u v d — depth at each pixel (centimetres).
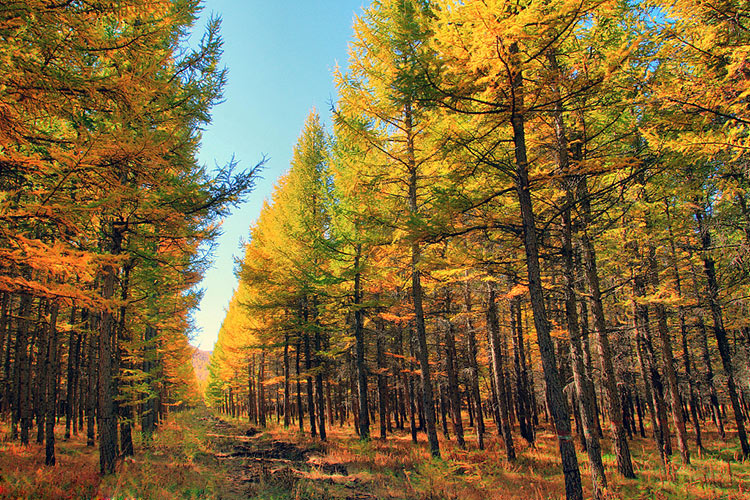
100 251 1035
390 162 1411
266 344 2344
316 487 1118
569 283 995
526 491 1006
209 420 4025
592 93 761
